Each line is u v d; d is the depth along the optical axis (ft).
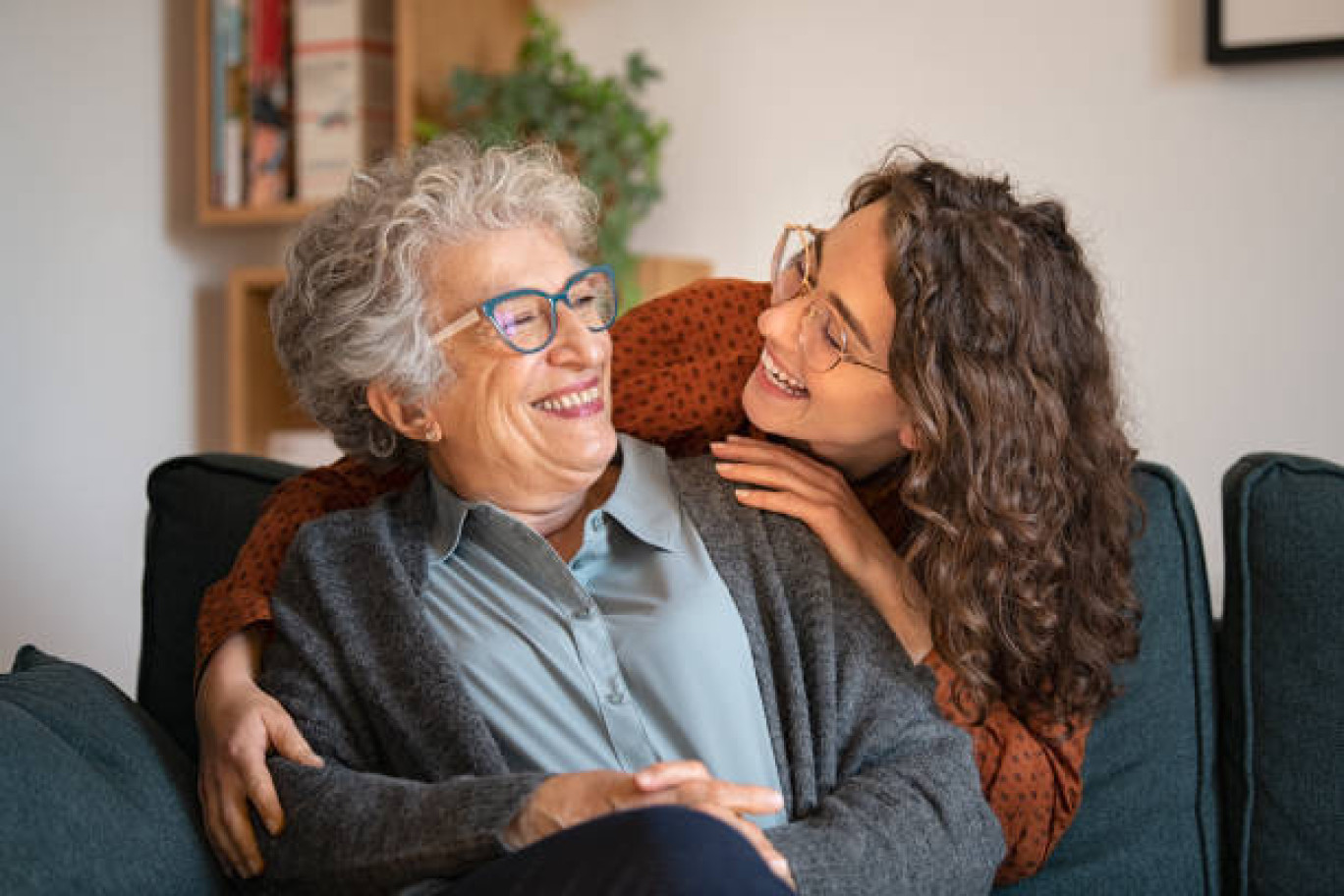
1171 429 10.48
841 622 4.95
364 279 4.94
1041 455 5.00
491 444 4.88
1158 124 10.44
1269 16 9.89
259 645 5.09
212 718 4.74
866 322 5.07
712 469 5.33
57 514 11.16
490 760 4.53
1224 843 5.40
